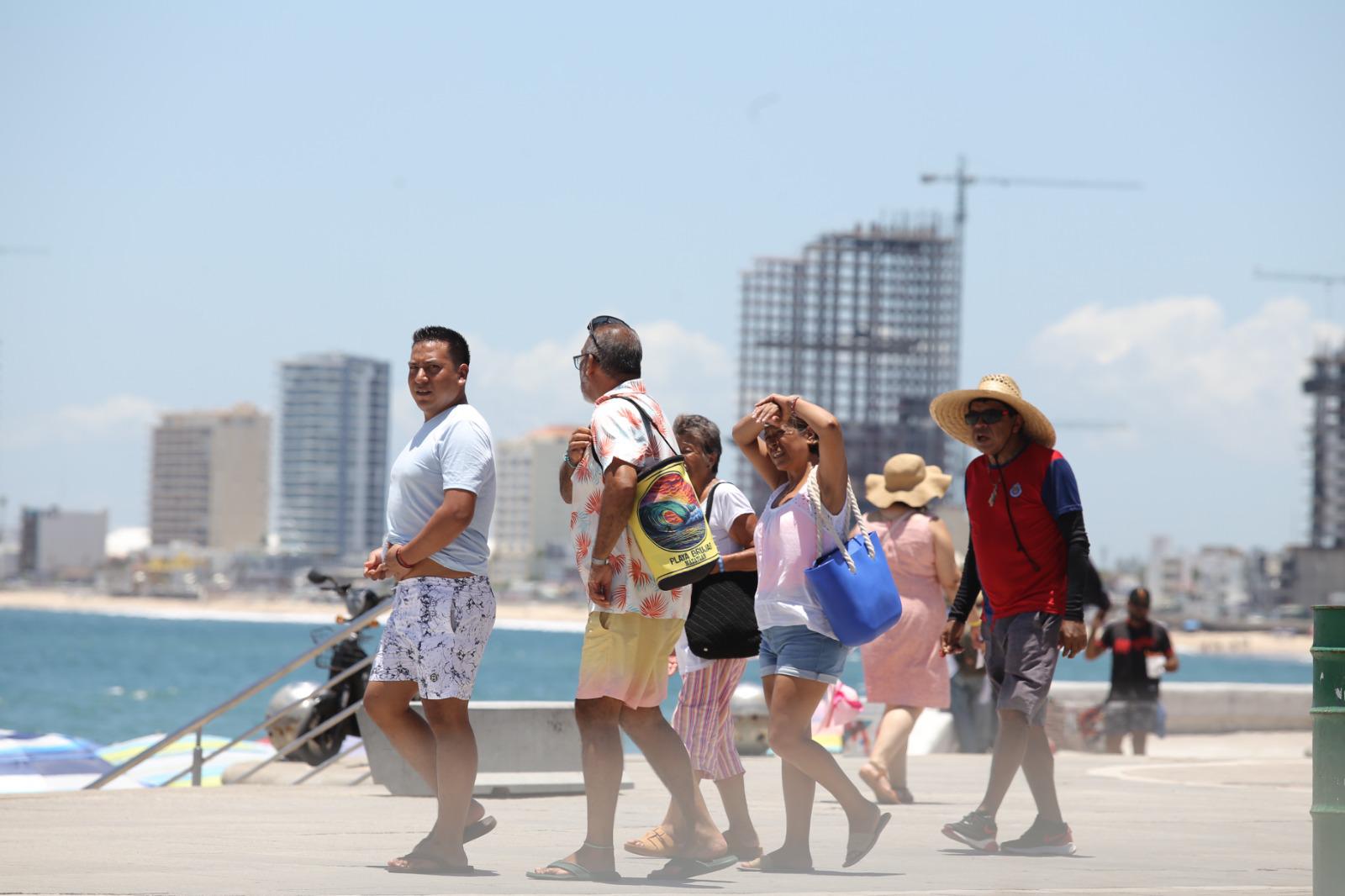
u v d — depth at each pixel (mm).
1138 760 55594
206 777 49281
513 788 36531
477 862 24156
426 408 23438
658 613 22344
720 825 30328
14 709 164000
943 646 29125
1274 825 32094
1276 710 78312
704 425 27969
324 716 46625
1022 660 27094
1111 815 33875
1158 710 62906
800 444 24891
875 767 35719
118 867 22797
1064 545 27016
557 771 38938
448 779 22766
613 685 22516
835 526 24422
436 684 22703
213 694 196125
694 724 25766
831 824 31109
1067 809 35406
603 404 22359
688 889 21141
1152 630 63281
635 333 23000
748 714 56406
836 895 20469
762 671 25203
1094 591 51688
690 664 25953
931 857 26188
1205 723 76938
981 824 26984
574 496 23000
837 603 23953
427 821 30219
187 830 28328
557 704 39219
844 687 52156
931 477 36812
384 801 34688
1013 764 27016
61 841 26531
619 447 21984
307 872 22328
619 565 22281
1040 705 26828
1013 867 24703
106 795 35844
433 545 22562
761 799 36344
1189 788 41531
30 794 36156
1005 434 27234
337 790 38031
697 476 27828
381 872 22391
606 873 22359
